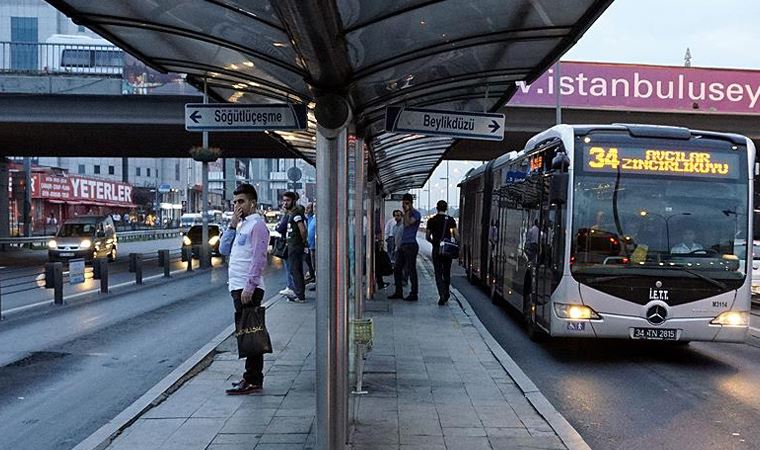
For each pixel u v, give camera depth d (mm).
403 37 5383
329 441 5066
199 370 8789
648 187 10133
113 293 18453
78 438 6586
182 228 69750
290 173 20938
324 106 4961
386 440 6102
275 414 6840
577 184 10148
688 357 10750
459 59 6438
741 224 10062
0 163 42781
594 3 5188
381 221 23750
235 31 5148
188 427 6422
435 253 15250
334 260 5043
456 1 4918
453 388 7996
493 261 17406
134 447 5883
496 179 17516
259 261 7520
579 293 9969
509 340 12227
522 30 5617
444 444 6016
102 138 31859
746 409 7777
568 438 6215
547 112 28344
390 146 13469
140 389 8391
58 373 9180
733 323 9875
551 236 10742
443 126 6543
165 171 112312
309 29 3707
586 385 8891
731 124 28656
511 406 7262
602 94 27844
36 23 88562
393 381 8305
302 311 13836
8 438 6578
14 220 53312
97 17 5305
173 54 6324
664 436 6809
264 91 6859
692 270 9906
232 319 13844
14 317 14031
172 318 13984
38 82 26422
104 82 26516
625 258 9977
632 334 9914
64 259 30641
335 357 5070
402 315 13695
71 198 62688
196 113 6047
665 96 27844
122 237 58219
